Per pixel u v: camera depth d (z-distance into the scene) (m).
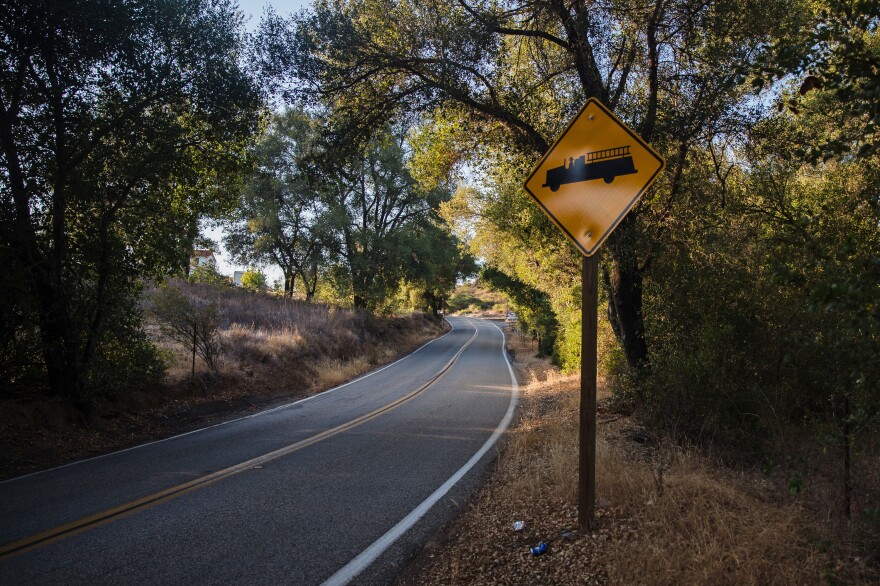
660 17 9.22
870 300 2.78
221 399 14.03
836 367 5.67
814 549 3.47
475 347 36.22
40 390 10.19
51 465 7.80
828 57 3.70
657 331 9.13
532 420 10.95
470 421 11.24
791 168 9.25
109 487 6.48
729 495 4.56
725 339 7.49
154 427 10.86
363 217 36.81
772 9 8.25
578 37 9.22
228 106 10.86
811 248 3.42
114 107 10.02
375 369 23.50
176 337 16.19
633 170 4.03
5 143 9.07
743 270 8.29
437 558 4.36
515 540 4.37
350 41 9.66
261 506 5.70
